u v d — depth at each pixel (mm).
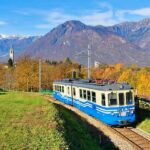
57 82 56250
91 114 36094
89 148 23188
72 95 45062
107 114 31594
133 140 26625
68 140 20922
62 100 52031
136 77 133000
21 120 26047
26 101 39594
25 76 100062
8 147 18094
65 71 121812
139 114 35031
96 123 33281
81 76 125438
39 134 21031
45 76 112562
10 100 41000
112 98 31594
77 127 28531
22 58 105688
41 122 24922
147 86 123562
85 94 38094
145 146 24688
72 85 44812
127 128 31719
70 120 30875
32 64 102125
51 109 31375
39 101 39406
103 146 25422
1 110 31531
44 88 112250
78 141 23141
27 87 100000
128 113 31922
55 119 26078
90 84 36906
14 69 117500
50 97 61812
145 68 151500
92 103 35406
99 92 32906
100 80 37719
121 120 31688
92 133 29031
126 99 31922
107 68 160500
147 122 31453
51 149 17531
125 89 31875
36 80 100438
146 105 35812
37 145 18438
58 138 19828
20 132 21750
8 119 26609
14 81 109188
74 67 137250
